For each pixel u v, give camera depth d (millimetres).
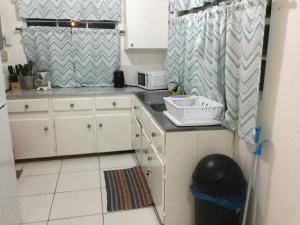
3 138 1830
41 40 3373
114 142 3484
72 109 3250
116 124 3426
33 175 3000
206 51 2232
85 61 3545
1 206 1743
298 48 1336
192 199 2039
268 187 1631
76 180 2896
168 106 2203
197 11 2568
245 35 1608
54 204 2461
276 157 1544
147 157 2600
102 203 2488
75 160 3402
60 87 3559
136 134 3270
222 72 2039
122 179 2904
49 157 3430
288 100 1423
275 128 1541
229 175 1709
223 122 1958
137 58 3779
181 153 1938
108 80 3688
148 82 3369
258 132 1597
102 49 3561
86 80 3609
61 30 3387
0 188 1734
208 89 2270
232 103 1854
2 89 1849
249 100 1629
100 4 3422
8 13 3295
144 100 2836
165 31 3479
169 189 1990
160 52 3836
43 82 3393
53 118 3236
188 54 2645
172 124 1977
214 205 1750
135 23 3369
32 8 3266
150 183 2506
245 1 1605
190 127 1920
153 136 2281
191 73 2641
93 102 3295
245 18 1603
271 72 1554
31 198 2553
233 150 2021
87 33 3471
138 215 2324
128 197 2568
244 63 1632
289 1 1381
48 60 3455
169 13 3361
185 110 1936
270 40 1548
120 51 3699
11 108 3092
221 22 1948
